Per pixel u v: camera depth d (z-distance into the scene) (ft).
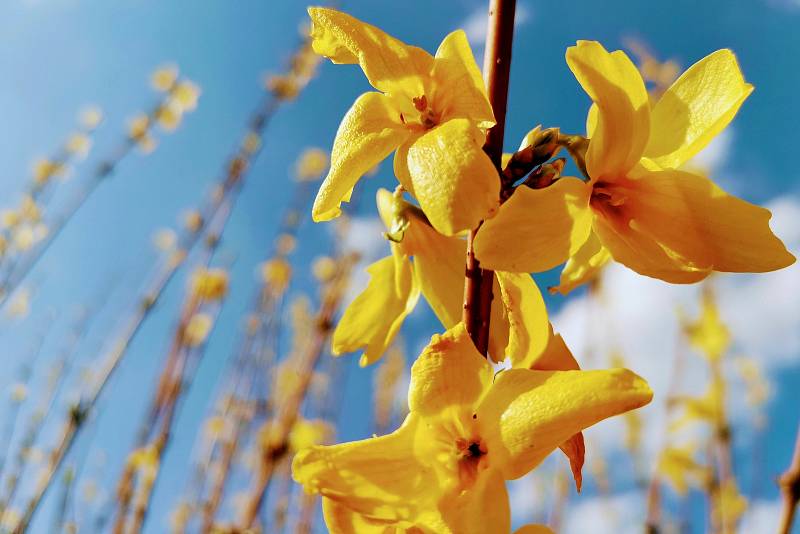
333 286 1.07
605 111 0.30
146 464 0.91
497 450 0.28
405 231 0.37
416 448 0.29
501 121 0.31
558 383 0.28
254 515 0.87
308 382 0.99
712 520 0.83
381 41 0.32
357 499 0.28
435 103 0.31
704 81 0.33
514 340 0.30
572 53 0.30
